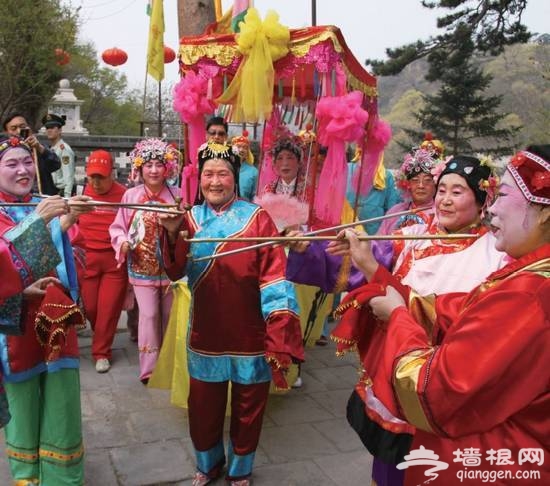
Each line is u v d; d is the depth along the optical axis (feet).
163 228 8.59
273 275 8.77
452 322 5.31
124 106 114.73
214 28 14.03
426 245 6.97
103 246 14.55
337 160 11.02
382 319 5.57
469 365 4.19
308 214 11.91
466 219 6.73
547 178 4.39
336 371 14.87
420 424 4.49
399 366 4.64
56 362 8.20
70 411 8.45
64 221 7.83
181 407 12.29
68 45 47.26
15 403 8.36
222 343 8.98
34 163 8.91
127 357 15.57
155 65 17.16
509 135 73.41
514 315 4.19
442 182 6.84
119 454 10.50
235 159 9.30
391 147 79.20
